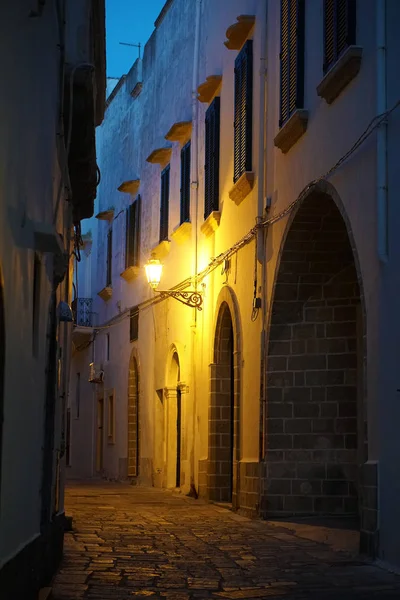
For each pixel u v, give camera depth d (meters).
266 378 15.27
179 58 23.95
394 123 10.45
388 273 10.37
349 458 15.15
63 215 10.29
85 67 10.06
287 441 15.20
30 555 6.90
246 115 17.12
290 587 8.73
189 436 21.25
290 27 14.53
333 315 15.24
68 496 20.77
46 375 8.46
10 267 5.80
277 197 15.27
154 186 26.50
